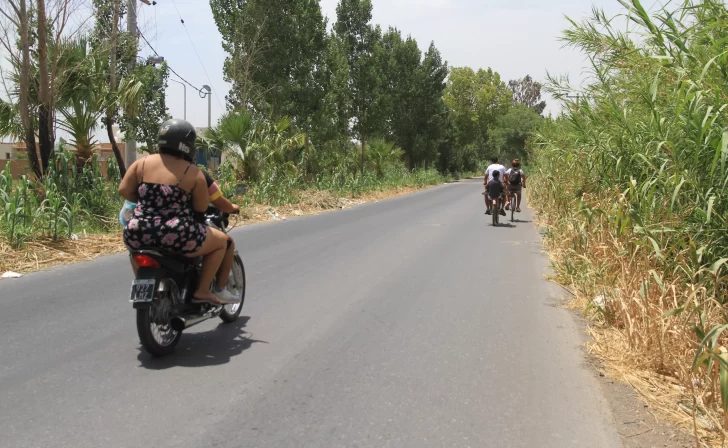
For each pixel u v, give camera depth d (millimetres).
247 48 25406
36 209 10414
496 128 81438
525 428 3889
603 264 7242
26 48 12109
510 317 6531
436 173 53562
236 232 13586
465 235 13508
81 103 13812
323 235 13156
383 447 3611
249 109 25312
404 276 8688
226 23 25953
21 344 5410
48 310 6547
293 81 27281
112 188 14148
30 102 12688
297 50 26812
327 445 3629
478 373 4844
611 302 6289
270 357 5188
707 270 5465
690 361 4738
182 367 4922
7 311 6477
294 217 17609
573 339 5758
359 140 37125
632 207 6586
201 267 5426
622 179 7926
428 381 4660
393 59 49594
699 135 5562
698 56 6117
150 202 5062
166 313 5168
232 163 21297
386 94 37688
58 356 5117
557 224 11258
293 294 7492
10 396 4277
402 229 14547
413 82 52531
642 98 7051
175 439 3678
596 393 4473
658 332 4906
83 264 9273
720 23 5789
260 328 6051
